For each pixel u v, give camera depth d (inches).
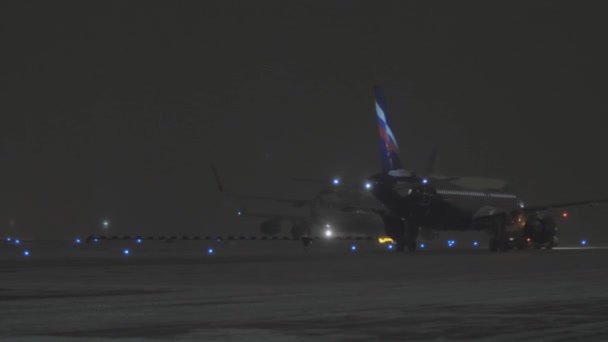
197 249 4576.8
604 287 1432.1
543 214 4089.6
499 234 3816.4
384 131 3735.2
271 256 3117.6
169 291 1380.4
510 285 1481.3
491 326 883.4
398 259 2721.5
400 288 1416.1
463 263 2401.6
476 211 3843.5
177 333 842.2
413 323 909.8
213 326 895.7
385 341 776.3
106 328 890.7
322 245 5349.4
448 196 3678.6
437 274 1839.3
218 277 1769.2
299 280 1652.3
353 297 1240.8
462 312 1020.5
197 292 1357.0
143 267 2236.7
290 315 996.6
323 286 1476.4
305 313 1018.1
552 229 3988.7
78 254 3558.1
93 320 965.8
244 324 911.7
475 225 3885.3
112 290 1414.9
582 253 3356.3
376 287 1443.2
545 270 2001.7
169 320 957.2
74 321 958.4
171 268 2172.7
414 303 1138.0
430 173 4146.2
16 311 1071.6
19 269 2162.9
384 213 3870.6
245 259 2807.6
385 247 4997.5
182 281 1643.7
